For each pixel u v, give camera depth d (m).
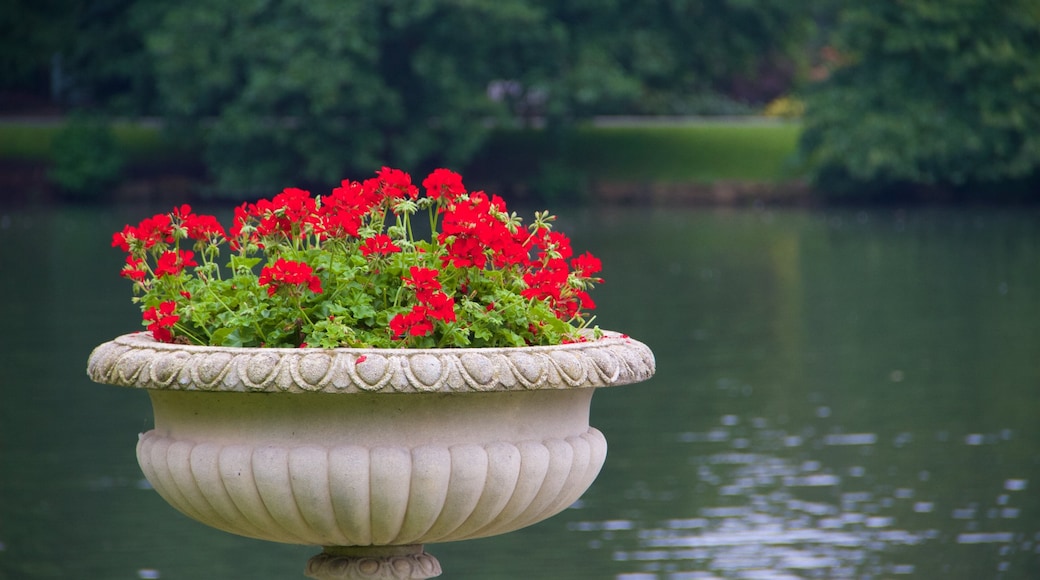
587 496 8.93
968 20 36.16
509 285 3.54
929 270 22.08
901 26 36.62
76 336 14.70
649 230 29.41
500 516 3.18
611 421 11.10
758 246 26.06
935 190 38.59
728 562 7.55
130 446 10.02
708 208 36.25
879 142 35.53
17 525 8.15
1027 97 36.28
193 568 7.49
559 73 38.03
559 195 37.69
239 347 3.11
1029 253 24.42
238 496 3.07
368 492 3.02
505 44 37.44
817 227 30.28
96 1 38.66
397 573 3.31
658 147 39.56
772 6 39.31
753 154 39.16
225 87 36.06
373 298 3.48
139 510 8.52
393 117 36.19
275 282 3.26
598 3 37.94
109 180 35.75
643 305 18.09
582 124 39.91
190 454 3.11
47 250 23.61
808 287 20.06
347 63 34.94
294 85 34.38
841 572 7.37
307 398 3.01
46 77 43.69
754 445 10.21
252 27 36.00
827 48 47.22
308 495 3.02
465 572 7.48
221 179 36.09
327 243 3.55
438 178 3.58
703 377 13.02
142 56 37.41
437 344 3.31
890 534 8.01
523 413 3.13
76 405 11.38
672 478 9.30
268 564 7.62
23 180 35.72
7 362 13.26
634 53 38.59
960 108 36.66
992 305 18.05
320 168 36.00
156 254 3.60
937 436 10.49
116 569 7.44
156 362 3.04
